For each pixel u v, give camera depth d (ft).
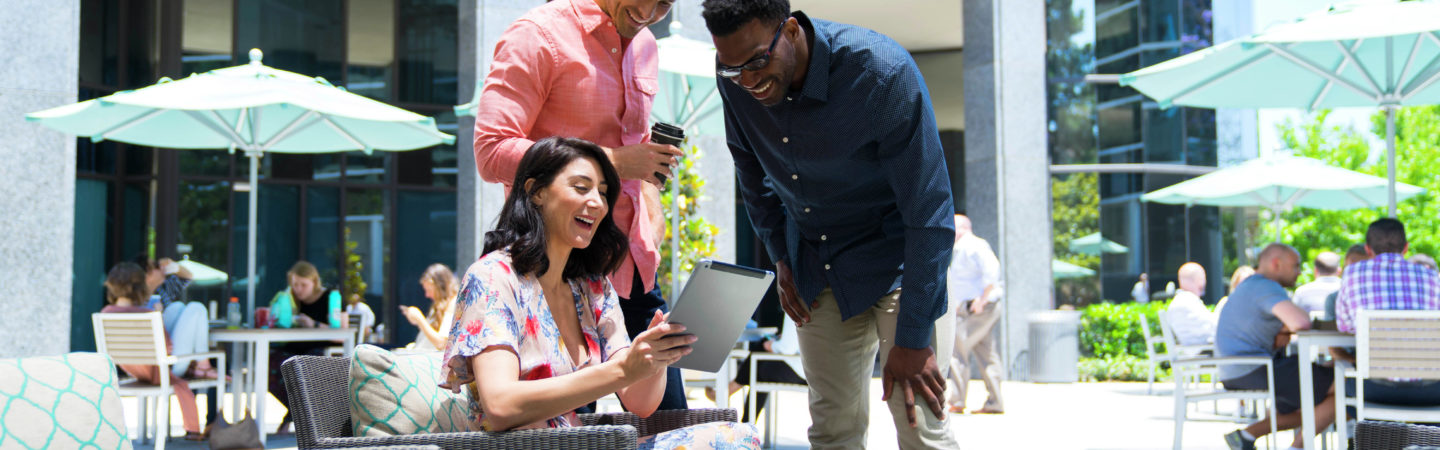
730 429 8.29
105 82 46.60
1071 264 45.80
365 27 49.80
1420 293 17.92
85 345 45.55
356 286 48.73
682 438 8.04
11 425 7.16
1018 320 43.52
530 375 7.87
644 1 10.25
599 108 10.37
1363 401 17.58
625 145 10.43
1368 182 36.99
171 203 46.39
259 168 47.93
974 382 43.34
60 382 7.62
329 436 8.41
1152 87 23.45
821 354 11.43
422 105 50.29
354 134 27.55
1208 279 48.14
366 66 49.70
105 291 46.32
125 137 26.35
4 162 27.53
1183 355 26.61
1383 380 17.43
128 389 20.62
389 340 48.91
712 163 36.76
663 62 23.03
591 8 10.46
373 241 49.24
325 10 49.37
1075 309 45.80
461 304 7.76
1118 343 45.39
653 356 7.31
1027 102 44.24
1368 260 18.43
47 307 27.89
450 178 50.75
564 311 8.51
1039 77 44.47
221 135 26.03
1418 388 17.16
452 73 50.98
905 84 9.84
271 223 47.88
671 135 9.61
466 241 36.70
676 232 25.25
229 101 22.39
